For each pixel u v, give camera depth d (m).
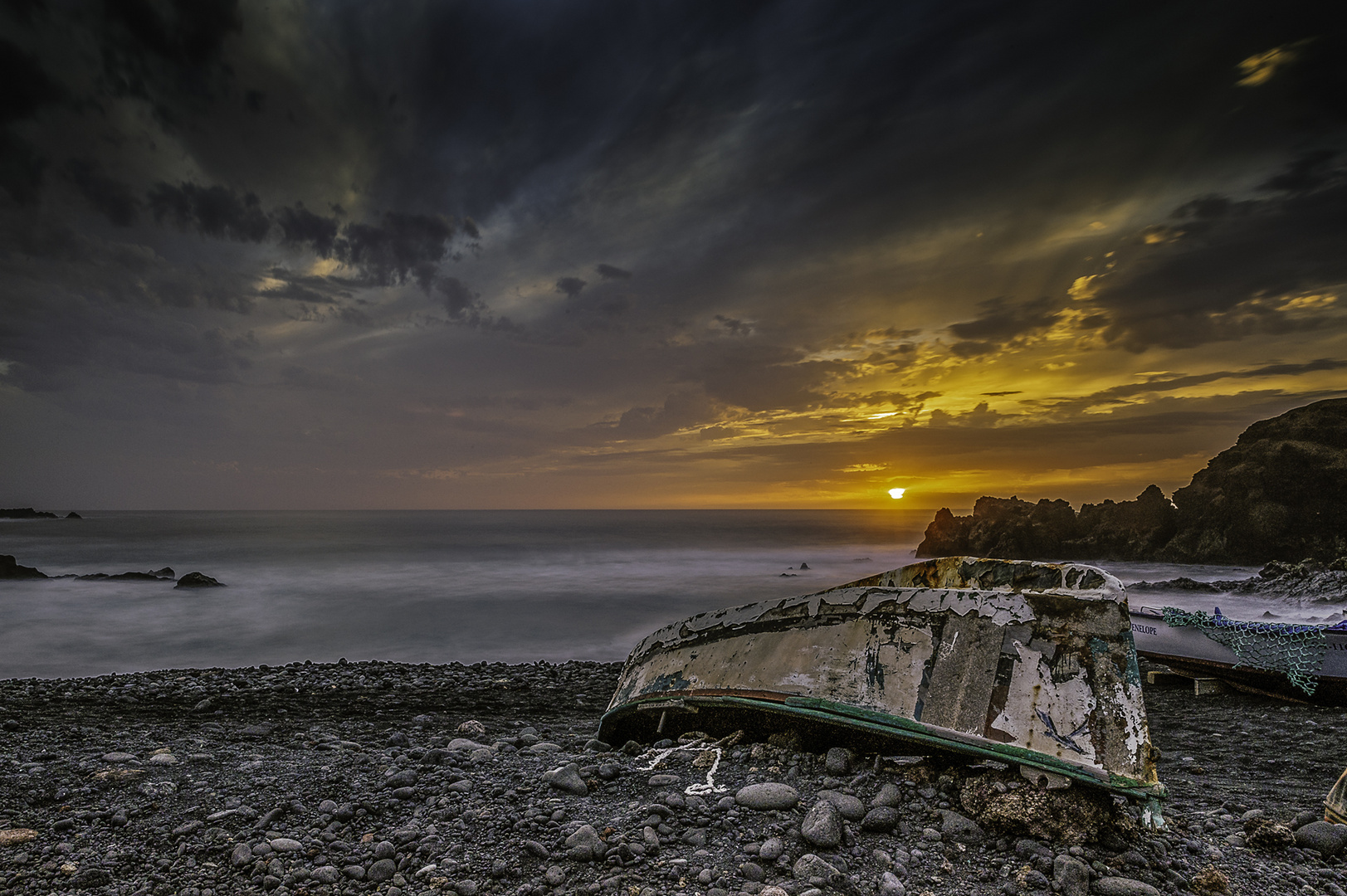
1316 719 7.22
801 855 3.34
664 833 3.59
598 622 20.16
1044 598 3.88
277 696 9.32
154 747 5.74
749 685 4.82
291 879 3.30
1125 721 3.44
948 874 3.16
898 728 3.96
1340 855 3.43
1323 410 29.97
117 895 3.21
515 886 3.19
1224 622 8.98
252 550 44.75
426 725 7.62
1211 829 3.86
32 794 4.34
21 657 15.09
